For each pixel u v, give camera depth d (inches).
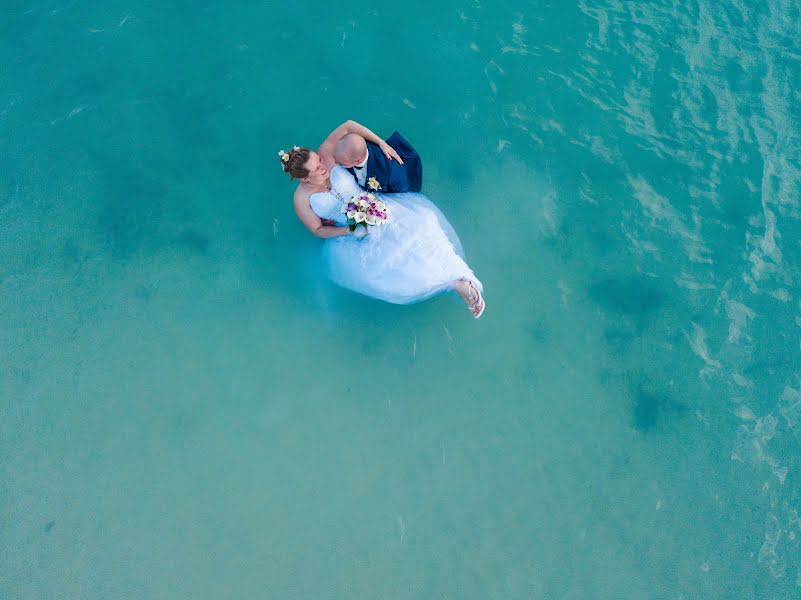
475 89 219.6
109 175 201.0
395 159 175.5
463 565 153.9
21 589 147.6
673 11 232.7
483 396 174.2
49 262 187.2
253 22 230.8
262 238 193.9
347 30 229.9
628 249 194.5
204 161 205.2
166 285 185.6
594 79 220.4
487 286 189.0
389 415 171.3
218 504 159.2
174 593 148.7
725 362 177.6
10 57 219.1
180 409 169.6
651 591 151.3
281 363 176.6
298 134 210.4
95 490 158.9
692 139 209.5
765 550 155.1
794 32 227.5
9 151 202.5
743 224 196.5
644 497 161.9
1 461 160.6
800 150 207.6
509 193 203.2
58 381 171.3
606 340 181.6
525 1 235.9
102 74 218.1
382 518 159.0
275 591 149.7
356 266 169.6
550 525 158.9
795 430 168.7
